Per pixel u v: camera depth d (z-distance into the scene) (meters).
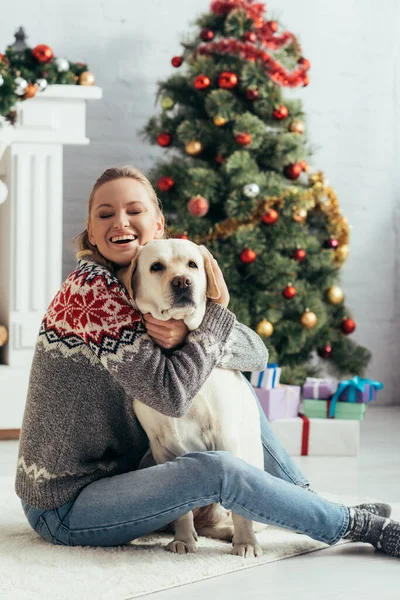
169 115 4.14
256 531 2.08
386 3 4.43
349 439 3.16
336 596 1.67
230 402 1.92
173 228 3.59
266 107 3.56
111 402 1.88
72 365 1.84
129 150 4.18
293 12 4.31
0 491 2.50
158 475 1.80
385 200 4.48
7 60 3.22
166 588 1.69
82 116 3.42
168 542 1.99
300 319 3.62
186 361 1.80
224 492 1.78
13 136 3.34
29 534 2.04
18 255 3.38
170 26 4.20
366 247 4.48
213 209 3.66
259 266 3.57
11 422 3.38
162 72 4.20
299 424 3.15
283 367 3.67
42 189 3.40
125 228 1.90
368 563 1.87
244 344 1.98
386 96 4.45
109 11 4.12
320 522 1.85
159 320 1.81
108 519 1.83
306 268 3.71
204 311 1.87
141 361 1.77
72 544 1.90
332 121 4.40
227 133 3.57
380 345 4.51
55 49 4.05
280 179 3.57
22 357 3.40
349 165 4.44
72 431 1.86
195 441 1.91
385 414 4.20
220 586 1.71
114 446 1.94
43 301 3.42
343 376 3.83
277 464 2.11
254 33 3.61
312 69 4.36
